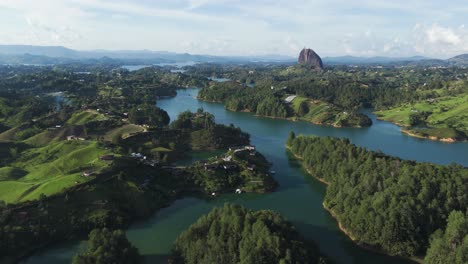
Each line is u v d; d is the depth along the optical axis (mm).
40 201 140250
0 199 149250
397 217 123812
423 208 126562
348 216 136250
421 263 117375
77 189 151125
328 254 122188
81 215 140500
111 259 104375
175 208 160250
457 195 131750
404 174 143125
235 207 123375
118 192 157375
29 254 123750
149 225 144375
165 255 122812
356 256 121625
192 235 116062
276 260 100750
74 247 128500
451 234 111375
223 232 112062
